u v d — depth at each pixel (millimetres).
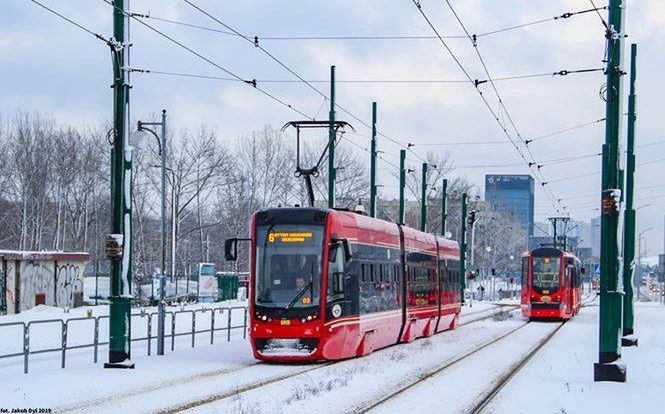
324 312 22578
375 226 27016
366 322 25266
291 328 22391
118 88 21062
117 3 20938
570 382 19562
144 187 72938
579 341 32656
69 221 82438
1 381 17812
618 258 20125
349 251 22828
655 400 16719
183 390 16906
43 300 48750
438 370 21750
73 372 19734
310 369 21422
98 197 79562
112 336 20781
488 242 106875
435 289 35562
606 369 19797
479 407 15406
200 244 86188
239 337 31859
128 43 21109
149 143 70812
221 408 14562
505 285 126250
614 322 20016
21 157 73250
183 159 72562
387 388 17922
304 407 14891
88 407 14539
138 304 54000
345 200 75188
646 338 34969
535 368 22656
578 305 55281
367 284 25641
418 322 32281
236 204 77125
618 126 20094
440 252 37062
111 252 20844
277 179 74062
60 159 74438
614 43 20141
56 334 31656
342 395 16594
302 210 23188
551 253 47344
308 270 22750
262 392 16922
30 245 74062
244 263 81688
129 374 19422
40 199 72750
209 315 44062
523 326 42750
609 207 20062
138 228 73312
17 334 31406
